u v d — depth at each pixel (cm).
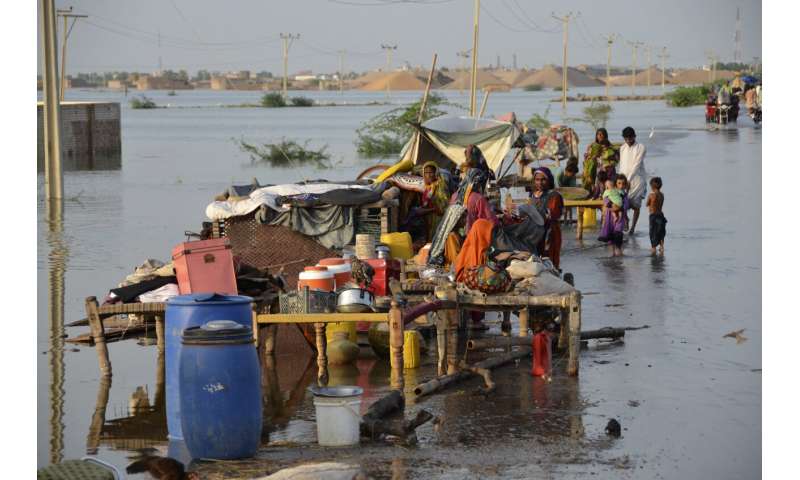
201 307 1122
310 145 7138
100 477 971
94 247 2569
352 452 1068
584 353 1505
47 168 3731
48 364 1483
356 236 1803
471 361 1473
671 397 1270
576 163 3294
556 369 1412
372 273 1541
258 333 1343
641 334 1617
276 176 4806
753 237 2719
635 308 1817
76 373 1432
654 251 2483
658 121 9631
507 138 2773
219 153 6606
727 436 1116
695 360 1455
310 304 1355
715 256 2417
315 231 1884
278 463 1036
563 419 1179
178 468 984
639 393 1288
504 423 1166
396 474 997
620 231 2475
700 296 1922
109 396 1316
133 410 1254
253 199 1886
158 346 1549
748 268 2239
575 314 1359
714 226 2941
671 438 1110
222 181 4531
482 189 1817
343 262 1578
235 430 1046
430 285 1583
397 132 6438
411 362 1448
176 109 19825
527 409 1220
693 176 4378
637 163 2870
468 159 2173
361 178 2570
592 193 3148
